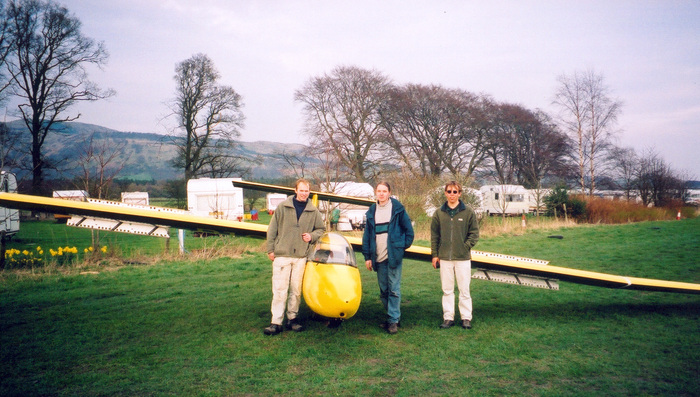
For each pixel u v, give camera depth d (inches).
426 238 645.3
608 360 170.2
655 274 367.2
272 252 208.1
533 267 239.9
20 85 1074.1
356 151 1393.9
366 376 154.5
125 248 536.7
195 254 466.0
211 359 170.2
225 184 941.2
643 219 1091.3
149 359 169.8
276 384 147.3
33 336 196.9
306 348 182.2
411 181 752.3
